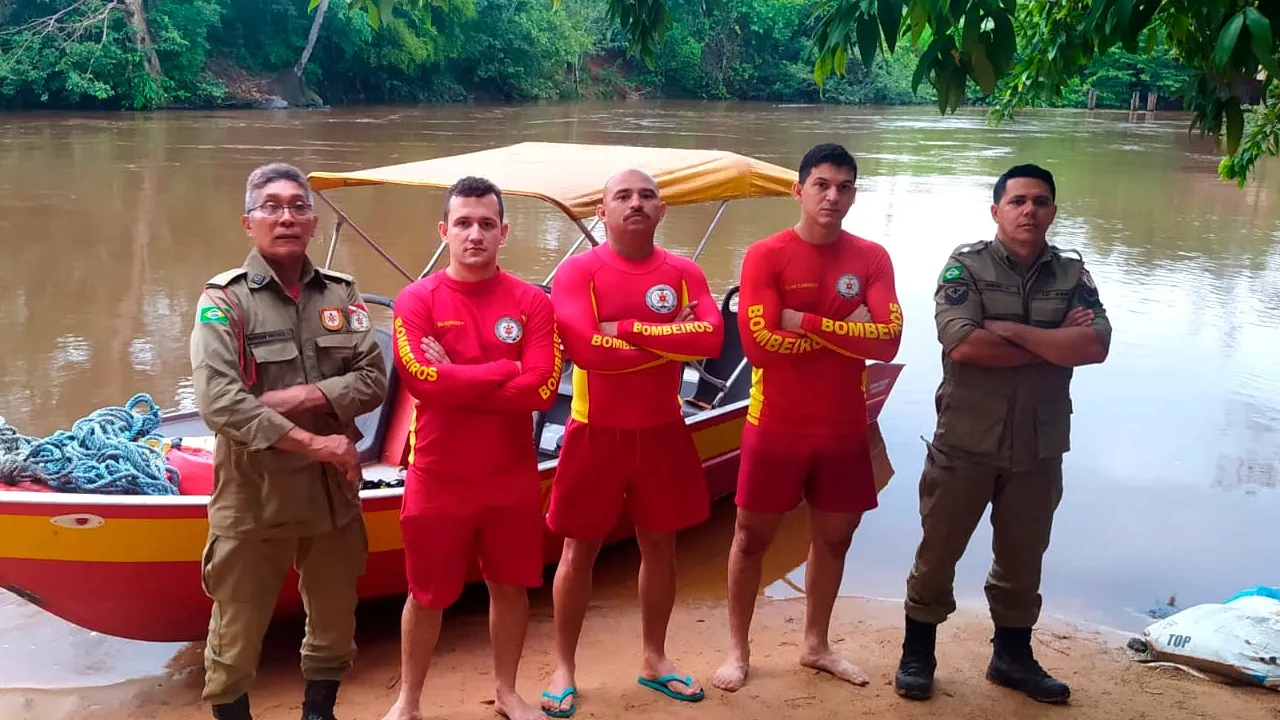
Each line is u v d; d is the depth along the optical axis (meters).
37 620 4.85
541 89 46.03
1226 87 3.42
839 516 3.87
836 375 3.75
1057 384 3.66
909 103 51.28
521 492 3.48
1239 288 12.04
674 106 46.19
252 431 3.02
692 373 7.14
